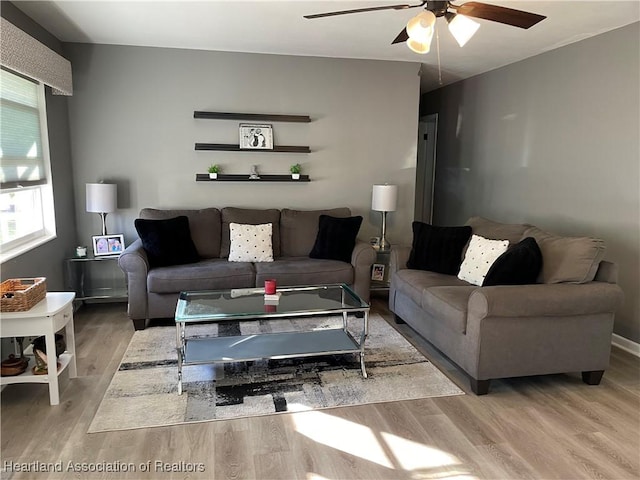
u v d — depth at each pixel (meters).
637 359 3.36
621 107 3.55
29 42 3.07
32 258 3.35
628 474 2.07
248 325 3.90
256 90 4.61
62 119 4.11
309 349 3.03
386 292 5.03
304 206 4.91
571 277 2.82
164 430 2.37
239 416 2.51
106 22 3.57
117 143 4.41
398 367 3.14
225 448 2.22
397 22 3.50
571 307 2.71
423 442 2.29
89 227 4.45
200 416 2.50
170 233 4.03
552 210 4.28
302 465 2.11
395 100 4.93
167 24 3.61
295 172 4.74
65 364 2.73
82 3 3.14
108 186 4.14
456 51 4.34
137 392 2.74
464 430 2.40
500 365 2.74
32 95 3.55
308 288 3.54
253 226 4.35
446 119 6.14
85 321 3.98
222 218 4.50
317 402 2.67
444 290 3.19
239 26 3.65
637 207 3.45
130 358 3.21
